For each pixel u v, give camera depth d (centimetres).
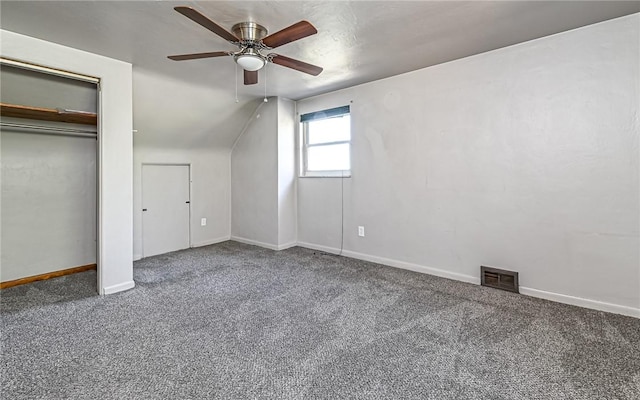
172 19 224
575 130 256
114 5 204
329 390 160
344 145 424
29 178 331
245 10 212
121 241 299
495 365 180
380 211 386
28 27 233
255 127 482
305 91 420
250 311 254
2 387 160
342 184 424
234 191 527
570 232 262
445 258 336
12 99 280
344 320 238
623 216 240
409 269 364
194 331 220
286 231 471
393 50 287
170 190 455
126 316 244
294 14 218
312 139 463
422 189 348
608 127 242
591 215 252
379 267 374
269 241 472
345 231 424
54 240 349
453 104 320
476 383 165
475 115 307
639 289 236
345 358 188
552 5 213
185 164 471
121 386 162
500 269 300
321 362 184
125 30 240
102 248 288
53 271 349
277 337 213
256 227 492
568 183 261
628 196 238
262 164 476
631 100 233
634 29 229
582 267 258
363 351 196
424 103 341
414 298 280
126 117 301
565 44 256
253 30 230
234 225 530
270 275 346
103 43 262
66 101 299
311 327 227
